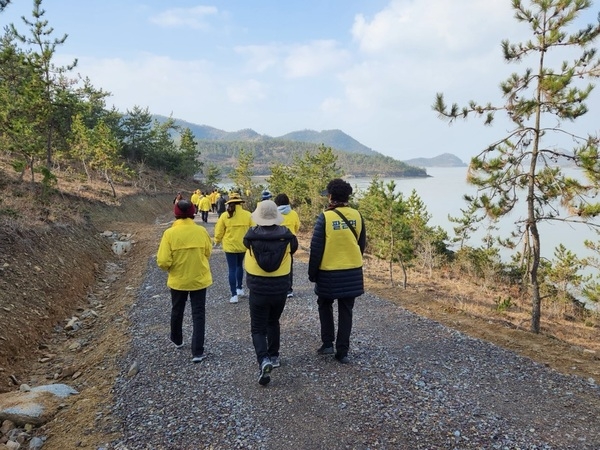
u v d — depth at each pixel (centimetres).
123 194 2762
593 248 1627
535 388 431
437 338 573
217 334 601
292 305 734
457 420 365
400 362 488
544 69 891
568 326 1254
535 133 916
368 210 1675
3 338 536
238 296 799
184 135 6856
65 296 788
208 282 507
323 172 2552
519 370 474
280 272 434
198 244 498
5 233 815
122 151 5275
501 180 957
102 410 400
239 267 783
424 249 1933
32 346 585
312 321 644
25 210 1084
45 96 1778
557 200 908
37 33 2055
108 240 1480
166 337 591
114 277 1069
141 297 826
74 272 920
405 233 1240
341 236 457
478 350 532
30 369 535
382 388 423
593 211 833
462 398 405
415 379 444
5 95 1448
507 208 982
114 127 5134
